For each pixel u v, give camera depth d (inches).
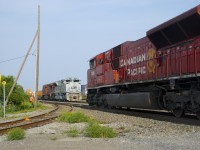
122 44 1039.6
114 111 995.9
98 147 359.9
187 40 657.0
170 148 346.3
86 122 697.6
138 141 403.5
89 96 1439.5
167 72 732.0
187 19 628.7
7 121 731.4
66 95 2346.2
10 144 396.2
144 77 860.6
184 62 666.2
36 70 1412.4
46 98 3189.0
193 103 634.2
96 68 1315.2
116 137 447.5
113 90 1115.9
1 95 1250.0
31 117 825.5
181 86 703.1
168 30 703.1
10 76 1363.2
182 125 549.3
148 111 973.2
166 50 742.5
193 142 380.8
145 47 858.1
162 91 789.2
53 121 735.7
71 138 443.2
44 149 353.4
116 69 1092.5
